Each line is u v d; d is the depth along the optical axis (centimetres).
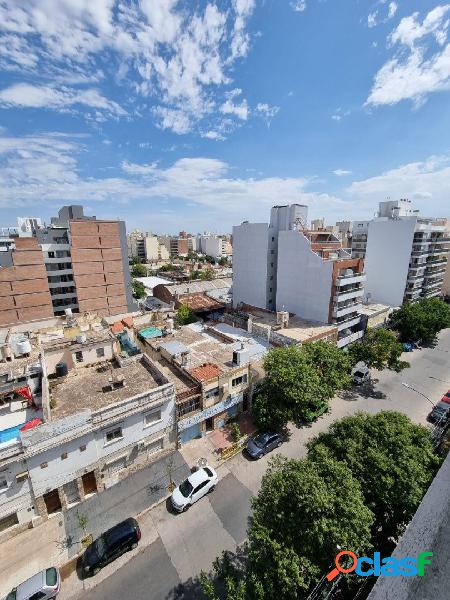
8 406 2348
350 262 4312
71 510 2116
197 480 2211
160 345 3259
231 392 2895
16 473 1866
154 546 1903
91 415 2080
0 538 1911
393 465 1518
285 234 4609
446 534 303
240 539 1939
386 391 3653
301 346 3152
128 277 6575
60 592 1683
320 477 1448
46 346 2859
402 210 6581
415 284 6019
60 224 6725
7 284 5291
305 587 1175
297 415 2705
